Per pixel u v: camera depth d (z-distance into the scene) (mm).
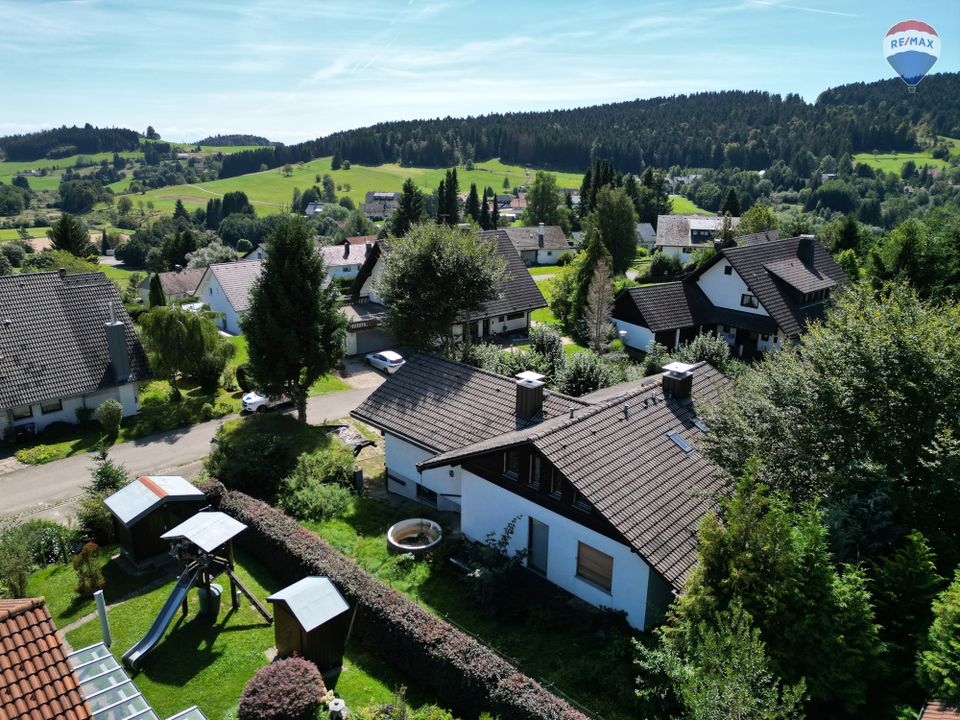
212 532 16375
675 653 12492
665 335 46938
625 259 83875
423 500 24719
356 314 47281
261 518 19531
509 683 12703
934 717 10250
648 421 19844
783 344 18188
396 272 35969
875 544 13562
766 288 43938
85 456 29703
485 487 19906
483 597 17234
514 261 53625
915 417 14633
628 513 16266
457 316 37188
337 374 42688
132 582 18734
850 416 15164
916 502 14219
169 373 36219
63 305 34562
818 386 15422
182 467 28594
